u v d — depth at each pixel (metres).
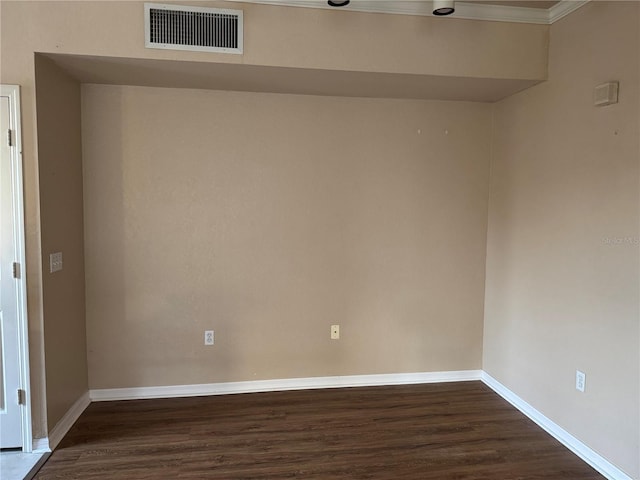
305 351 3.41
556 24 2.76
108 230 3.10
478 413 3.07
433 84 2.95
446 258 3.53
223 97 3.15
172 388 3.27
